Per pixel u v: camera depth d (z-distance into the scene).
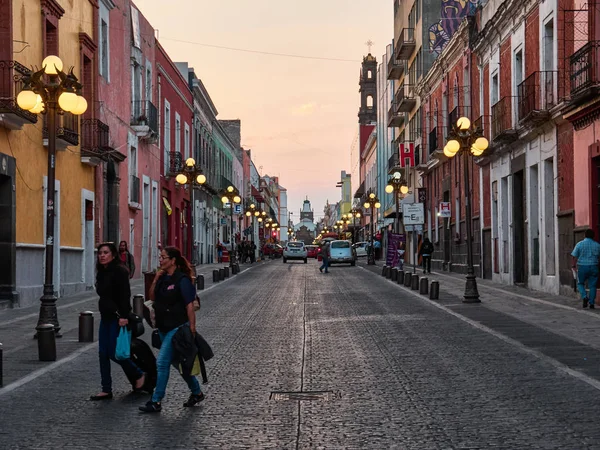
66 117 25.06
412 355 12.24
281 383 10.09
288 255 64.31
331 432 7.47
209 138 63.28
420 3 49.28
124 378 10.60
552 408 8.34
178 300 8.55
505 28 28.73
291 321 17.58
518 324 16.08
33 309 20.45
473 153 21.81
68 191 25.91
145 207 39.12
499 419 7.89
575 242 21.52
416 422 7.83
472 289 21.45
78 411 8.55
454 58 38.69
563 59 21.47
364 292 26.83
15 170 20.84
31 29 22.00
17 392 9.66
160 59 42.47
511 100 27.84
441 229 43.69
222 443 7.11
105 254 9.22
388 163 64.31
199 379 10.41
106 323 9.27
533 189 26.28
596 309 18.67
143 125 35.59
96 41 29.11
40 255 23.02
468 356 12.01
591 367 10.77
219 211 69.56
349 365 11.41
